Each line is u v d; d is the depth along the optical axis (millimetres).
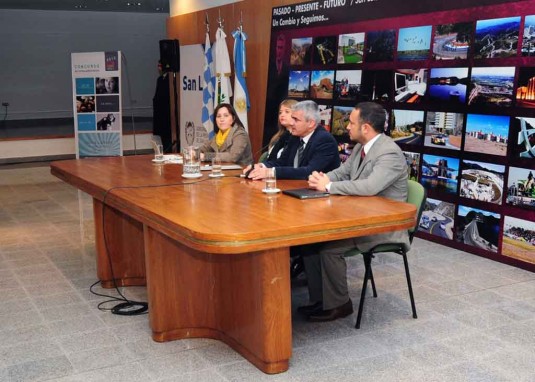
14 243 5312
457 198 4980
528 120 4340
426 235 5332
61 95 17812
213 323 3219
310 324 3379
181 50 8984
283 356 2801
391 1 5469
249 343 2920
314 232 2566
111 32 17906
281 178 3781
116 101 9234
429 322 3412
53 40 17359
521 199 4445
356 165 3600
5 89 17125
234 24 8086
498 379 2746
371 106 3469
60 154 11625
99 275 4074
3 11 16656
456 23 4848
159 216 2762
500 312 3576
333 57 6238
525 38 4312
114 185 3600
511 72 4430
